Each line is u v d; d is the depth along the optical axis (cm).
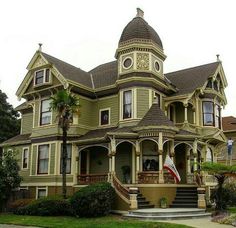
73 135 2891
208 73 3030
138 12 3083
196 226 1596
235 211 2198
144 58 2834
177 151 2859
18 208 2361
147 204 2253
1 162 2611
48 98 3080
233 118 4509
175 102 2936
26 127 3519
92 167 2972
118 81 2822
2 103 4778
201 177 2528
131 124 2706
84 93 3053
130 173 2684
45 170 2969
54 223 1800
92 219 1952
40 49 3147
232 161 4038
